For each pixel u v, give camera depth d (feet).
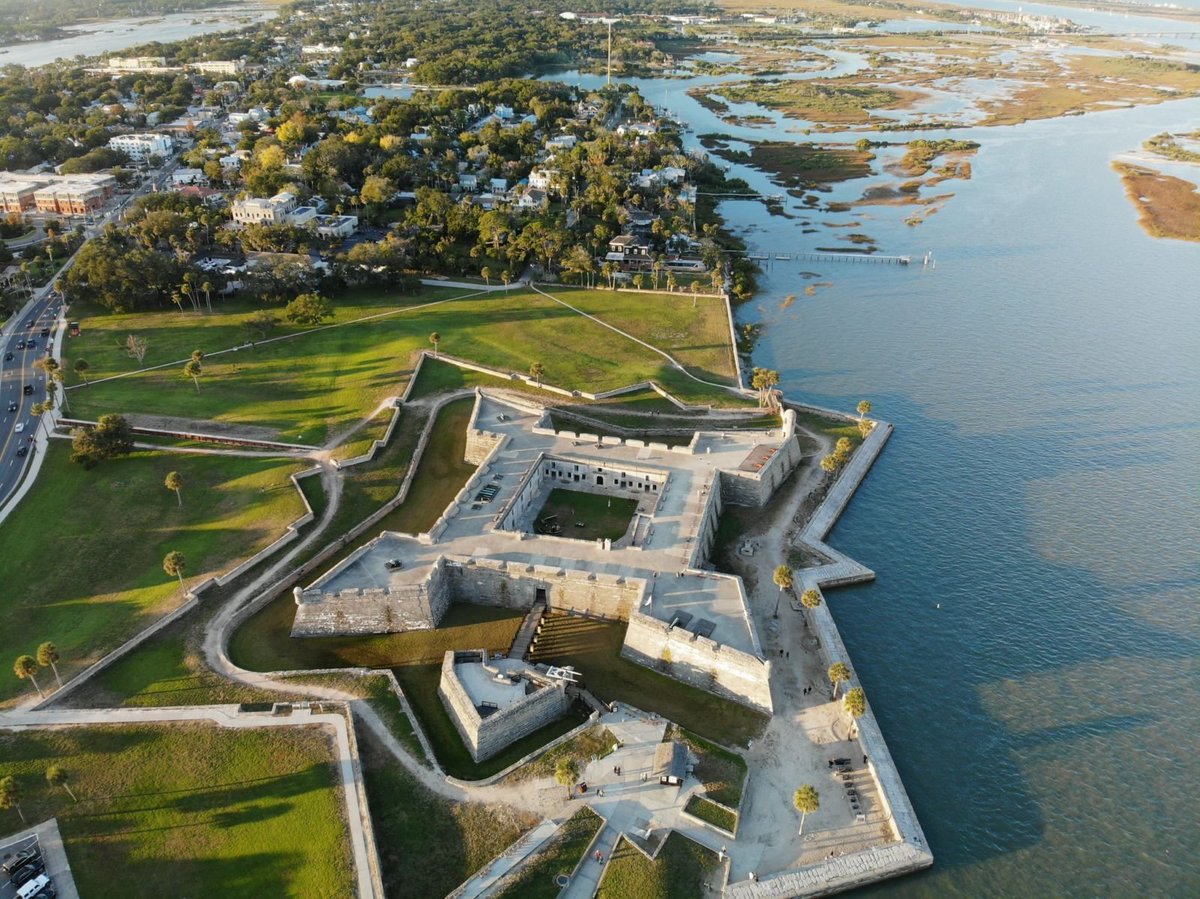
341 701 384.27
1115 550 526.98
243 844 319.88
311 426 605.73
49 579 457.27
